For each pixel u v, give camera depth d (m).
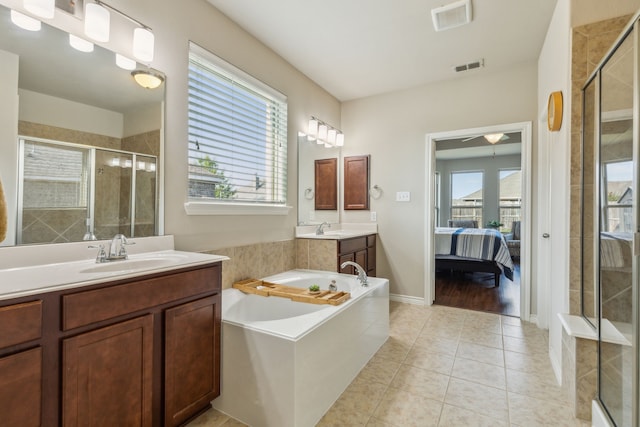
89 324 1.14
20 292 0.98
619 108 1.43
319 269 3.05
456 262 4.67
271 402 1.54
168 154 1.96
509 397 1.83
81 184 1.57
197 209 2.11
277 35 2.62
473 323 3.02
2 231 1.31
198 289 1.56
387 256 3.82
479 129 3.31
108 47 1.68
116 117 1.71
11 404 0.96
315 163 3.55
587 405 1.62
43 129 1.44
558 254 2.12
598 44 1.78
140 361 1.30
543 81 2.75
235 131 2.51
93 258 1.59
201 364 1.57
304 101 3.34
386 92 3.81
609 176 1.51
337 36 2.62
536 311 3.03
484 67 3.17
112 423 1.20
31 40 1.41
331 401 1.76
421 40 2.68
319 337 1.65
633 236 1.28
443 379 2.03
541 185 2.92
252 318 2.24
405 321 3.08
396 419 1.64
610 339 1.47
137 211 1.80
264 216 2.77
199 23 2.16
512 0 2.15
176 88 2.01
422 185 3.62
